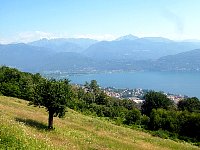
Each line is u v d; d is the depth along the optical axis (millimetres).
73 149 29141
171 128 88625
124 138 51875
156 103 127500
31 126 37094
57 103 38688
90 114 97375
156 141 58844
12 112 45969
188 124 87688
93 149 34094
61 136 36125
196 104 128500
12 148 17156
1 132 18359
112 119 97625
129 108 144625
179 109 128875
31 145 18719
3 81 88062
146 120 94250
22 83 87062
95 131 50875
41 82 40750
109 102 138500
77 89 144125
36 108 62938
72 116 66000
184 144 66062
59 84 39531
